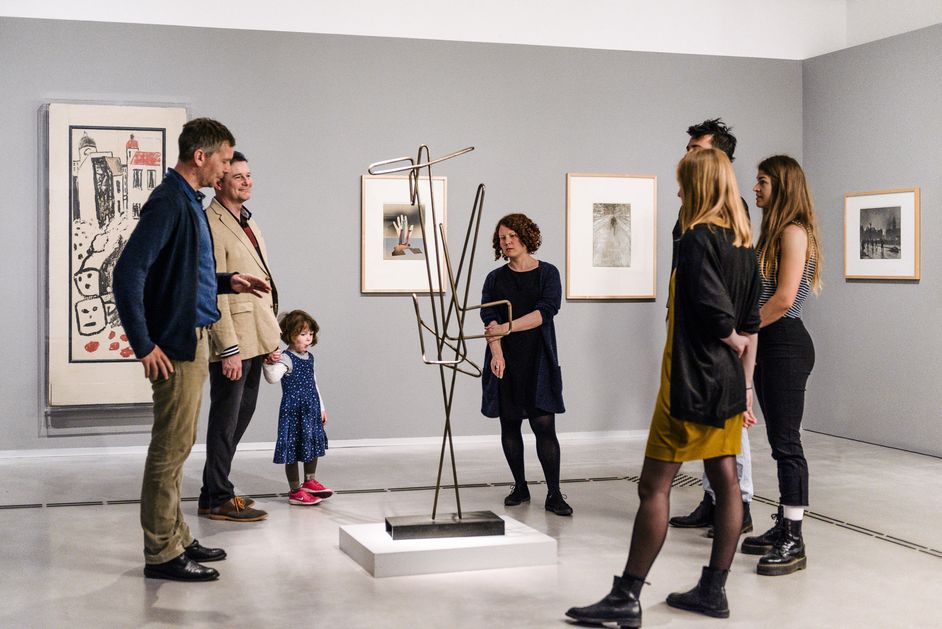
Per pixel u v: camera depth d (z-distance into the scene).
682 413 3.28
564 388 7.96
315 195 7.49
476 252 7.79
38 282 7.01
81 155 7.05
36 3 7.10
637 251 8.09
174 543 3.97
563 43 8.11
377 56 7.59
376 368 7.61
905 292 7.40
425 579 4.00
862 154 7.84
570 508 5.18
